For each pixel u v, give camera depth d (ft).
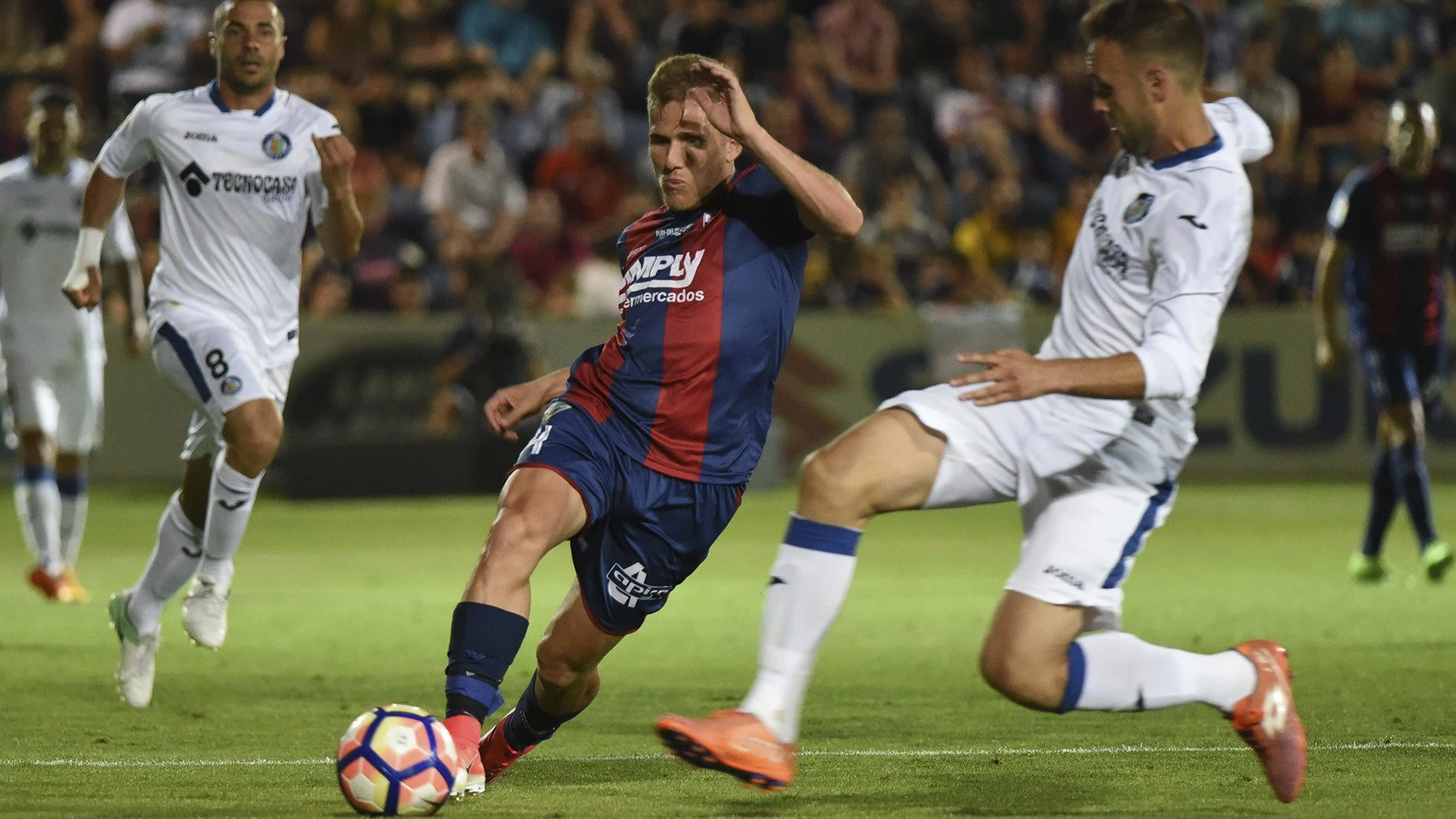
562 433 52.26
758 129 51.01
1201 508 172.35
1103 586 50.26
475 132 208.54
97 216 75.05
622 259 54.60
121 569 126.82
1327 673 77.25
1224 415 199.72
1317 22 237.66
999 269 219.41
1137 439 50.24
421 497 185.06
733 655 84.43
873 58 238.27
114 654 84.33
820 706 69.87
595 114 217.15
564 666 53.62
